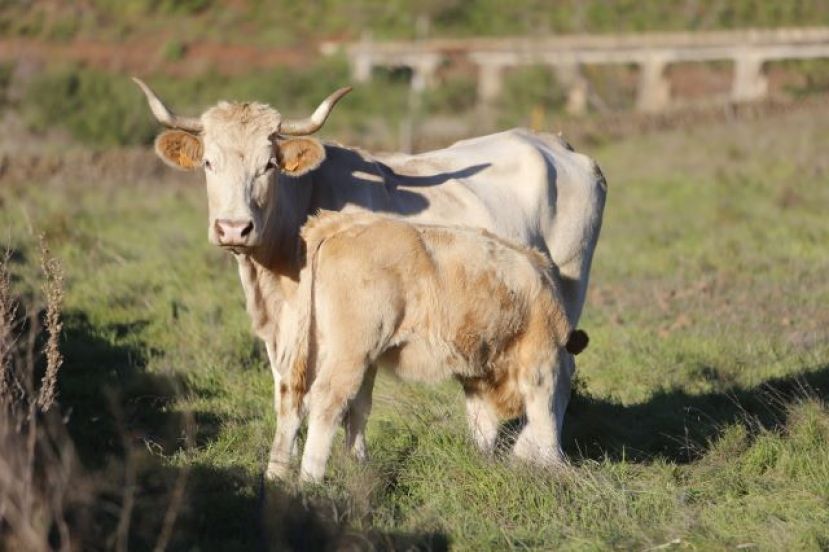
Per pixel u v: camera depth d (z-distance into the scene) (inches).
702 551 527.8
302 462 562.6
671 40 3988.7
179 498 523.5
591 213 781.3
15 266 1071.0
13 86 3476.9
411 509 568.1
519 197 737.6
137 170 2134.6
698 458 676.1
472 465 597.0
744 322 1047.6
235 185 596.1
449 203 693.3
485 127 3351.4
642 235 1514.5
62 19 4542.3
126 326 946.1
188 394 768.9
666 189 1952.5
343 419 611.5
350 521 534.0
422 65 4195.4
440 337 582.6
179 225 1566.2
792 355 903.7
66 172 2066.9
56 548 474.9
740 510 581.9
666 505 582.6
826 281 1238.9
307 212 644.7
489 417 629.0
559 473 595.2
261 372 829.8
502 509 570.3
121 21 4645.7
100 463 610.9
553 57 4104.3
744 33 4030.5
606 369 871.7
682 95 4338.1
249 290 626.2
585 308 1103.0
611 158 2404.0
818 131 2591.0
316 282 568.4
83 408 729.0
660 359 891.4
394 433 672.4
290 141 606.9
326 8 5068.9
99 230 1466.5
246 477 580.7
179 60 4296.3
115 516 529.0
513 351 610.9
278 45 4571.9
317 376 565.6
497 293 593.9
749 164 2175.2
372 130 3304.6
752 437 683.4
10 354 550.0
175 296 1040.2
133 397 757.3
